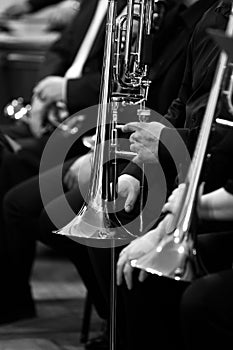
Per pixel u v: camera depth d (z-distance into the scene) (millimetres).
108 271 3176
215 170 2830
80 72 4965
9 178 5004
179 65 3648
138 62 3105
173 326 2914
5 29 7117
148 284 2865
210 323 2379
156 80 3717
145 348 2941
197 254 2432
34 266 6355
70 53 5215
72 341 4324
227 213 2682
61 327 4625
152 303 2889
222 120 2672
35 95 5027
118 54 3074
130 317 2934
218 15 3098
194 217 2441
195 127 3000
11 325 4676
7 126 5363
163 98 3668
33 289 5578
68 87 4785
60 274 6102
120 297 3129
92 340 4156
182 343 2924
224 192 2682
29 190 4430
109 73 3039
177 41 3697
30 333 4492
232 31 2293
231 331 2357
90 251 3236
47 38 7035
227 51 2164
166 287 2875
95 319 4820
